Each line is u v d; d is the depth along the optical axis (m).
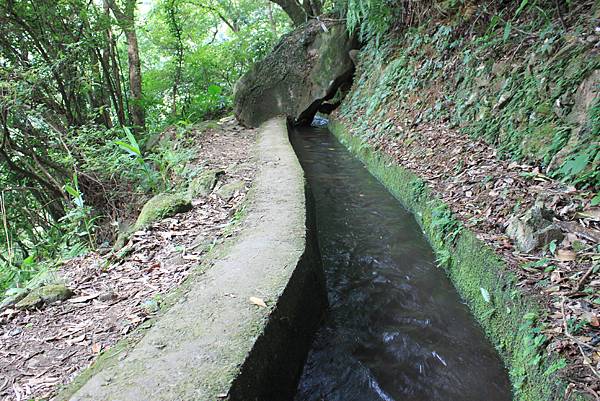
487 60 4.44
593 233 2.41
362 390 2.34
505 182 3.26
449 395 2.25
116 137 7.37
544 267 2.36
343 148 6.92
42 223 7.04
